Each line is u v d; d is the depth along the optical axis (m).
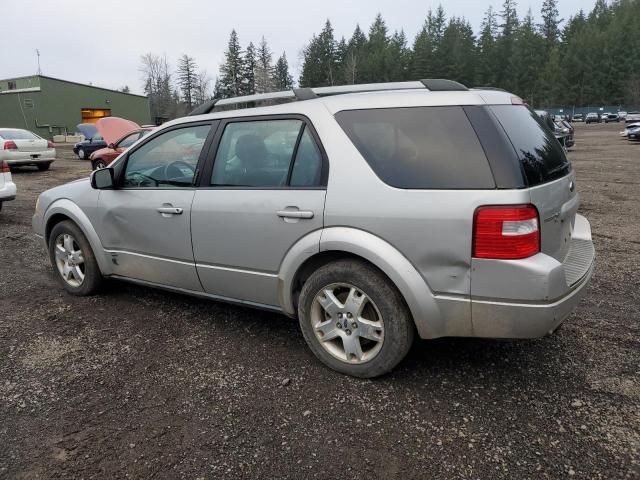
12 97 43.19
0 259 6.09
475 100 2.82
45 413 2.85
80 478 2.35
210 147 3.66
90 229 4.41
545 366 3.28
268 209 3.28
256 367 3.33
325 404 2.90
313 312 3.25
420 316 2.84
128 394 3.03
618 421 2.70
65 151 29.69
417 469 2.38
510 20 91.38
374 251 2.86
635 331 3.78
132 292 4.80
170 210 3.79
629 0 107.44
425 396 2.96
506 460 2.42
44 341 3.76
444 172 2.75
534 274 2.56
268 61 82.75
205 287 3.81
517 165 2.65
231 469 2.39
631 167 16.22
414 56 82.88
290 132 3.29
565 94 89.19
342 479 2.32
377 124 3.00
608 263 5.55
